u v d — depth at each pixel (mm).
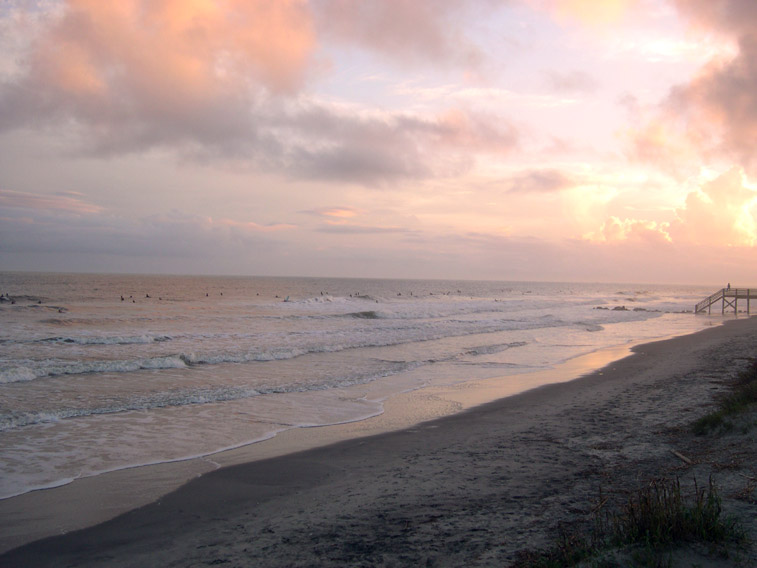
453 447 8680
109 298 57688
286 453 8500
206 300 59156
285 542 4992
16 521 5734
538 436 9188
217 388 13766
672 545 3846
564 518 5113
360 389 14188
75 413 10859
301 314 40781
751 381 12828
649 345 24469
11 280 105125
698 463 6613
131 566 4633
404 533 5023
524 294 111500
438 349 22719
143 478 7254
